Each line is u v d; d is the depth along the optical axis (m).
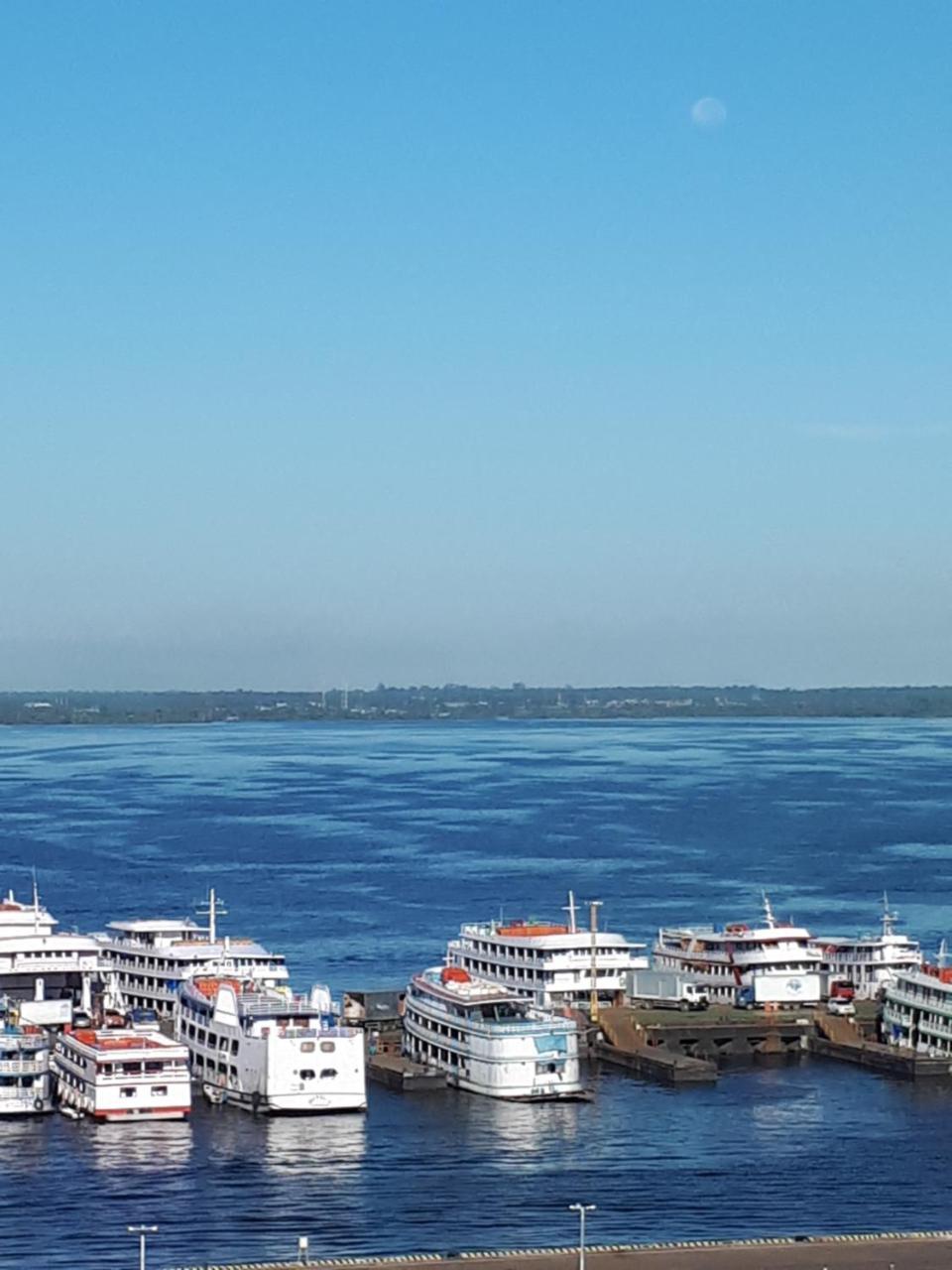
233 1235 175.12
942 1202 187.38
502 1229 177.25
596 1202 186.62
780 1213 183.25
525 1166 198.75
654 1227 178.50
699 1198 188.12
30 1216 180.38
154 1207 183.00
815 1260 159.38
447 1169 197.12
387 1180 192.75
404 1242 173.25
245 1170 195.50
